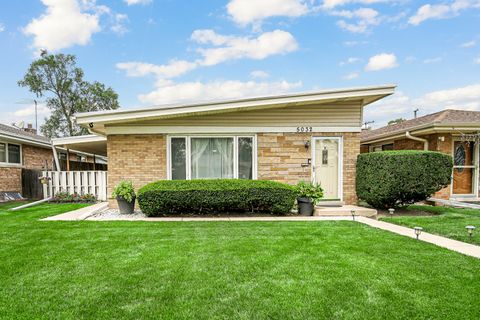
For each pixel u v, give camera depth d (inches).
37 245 184.1
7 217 287.7
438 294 117.3
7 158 504.7
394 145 497.7
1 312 104.4
